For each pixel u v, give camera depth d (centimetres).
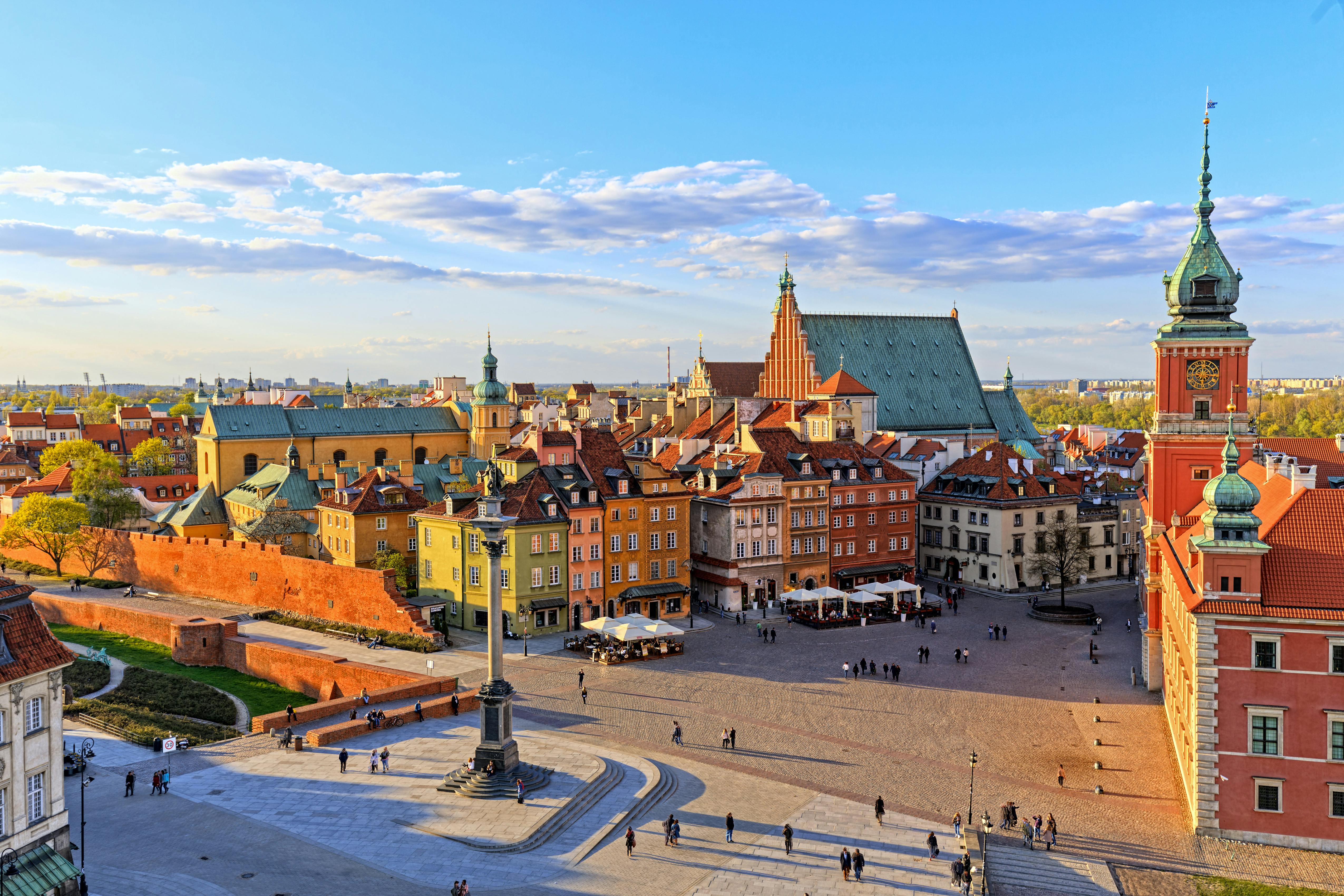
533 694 9281
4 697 5141
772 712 8756
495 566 7006
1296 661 6097
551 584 11681
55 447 19962
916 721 8525
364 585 11594
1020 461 15188
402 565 12912
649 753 7750
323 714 8481
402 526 13638
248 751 7788
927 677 9888
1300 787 6128
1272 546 6412
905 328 19975
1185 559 7725
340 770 7306
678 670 10119
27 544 15675
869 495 14338
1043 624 12388
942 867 5862
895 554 14662
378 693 8806
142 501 17250
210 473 17038
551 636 11525
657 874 5762
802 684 9625
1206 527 6397
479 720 8562
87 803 6719
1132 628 12188
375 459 18425
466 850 5997
